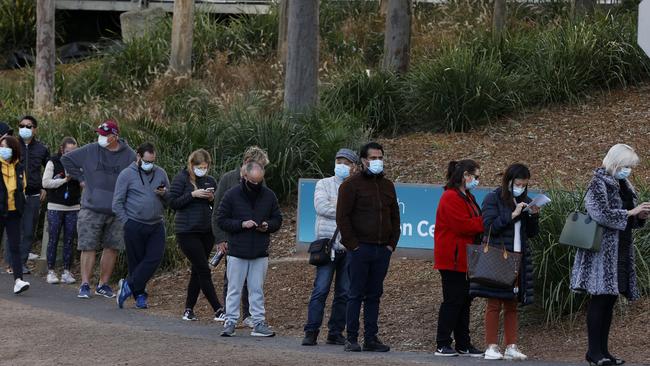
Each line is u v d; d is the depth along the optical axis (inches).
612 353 628.1
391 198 656.4
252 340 699.4
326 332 749.9
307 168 1058.1
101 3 1777.8
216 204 744.3
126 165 880.9
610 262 582.2
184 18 1428.4
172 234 978.7
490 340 626.5
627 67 1186.0
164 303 869.8
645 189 785.6
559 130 1096.8
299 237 891.4
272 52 1483.8
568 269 699.4
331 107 1186.0
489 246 615.2
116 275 965.2
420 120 1181.7
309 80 1125.7
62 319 755.4
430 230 833.5
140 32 1649.9
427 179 1015.0
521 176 614.5
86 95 1443.2
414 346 697.6
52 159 941.2
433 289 789.9
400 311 761.0
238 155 1053.2
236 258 706.2
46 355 625.3
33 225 987.3
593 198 580.7
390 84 1201.4
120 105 1341.0
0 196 862.5
